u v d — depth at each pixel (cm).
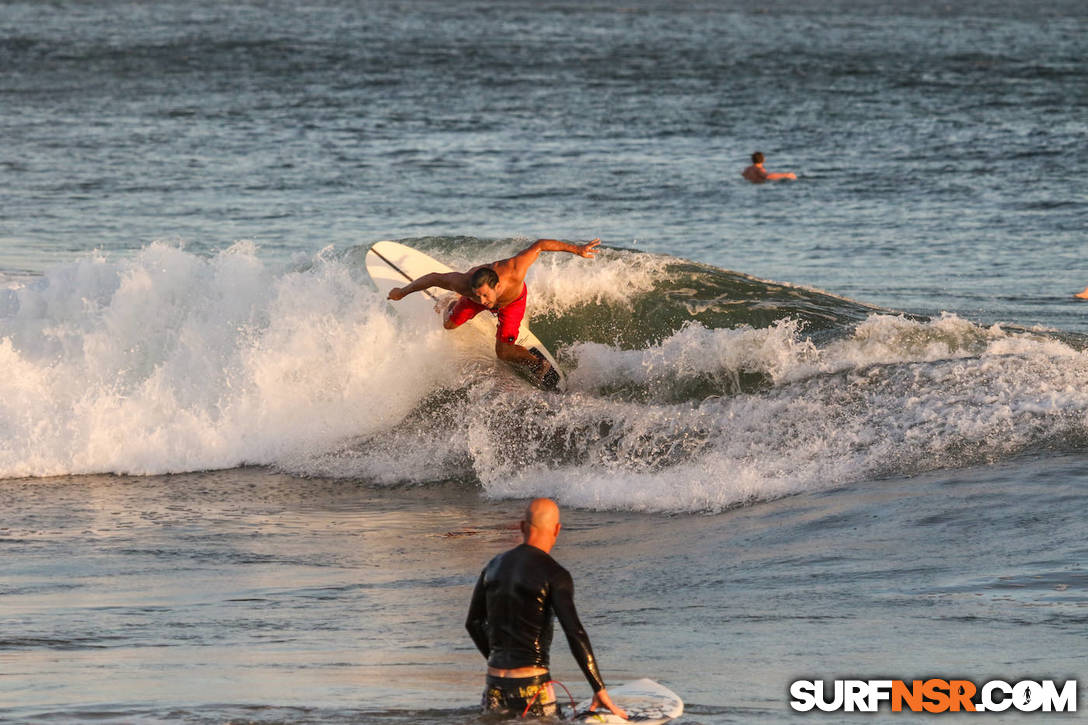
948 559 2877
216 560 3412
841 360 4494
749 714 1944
